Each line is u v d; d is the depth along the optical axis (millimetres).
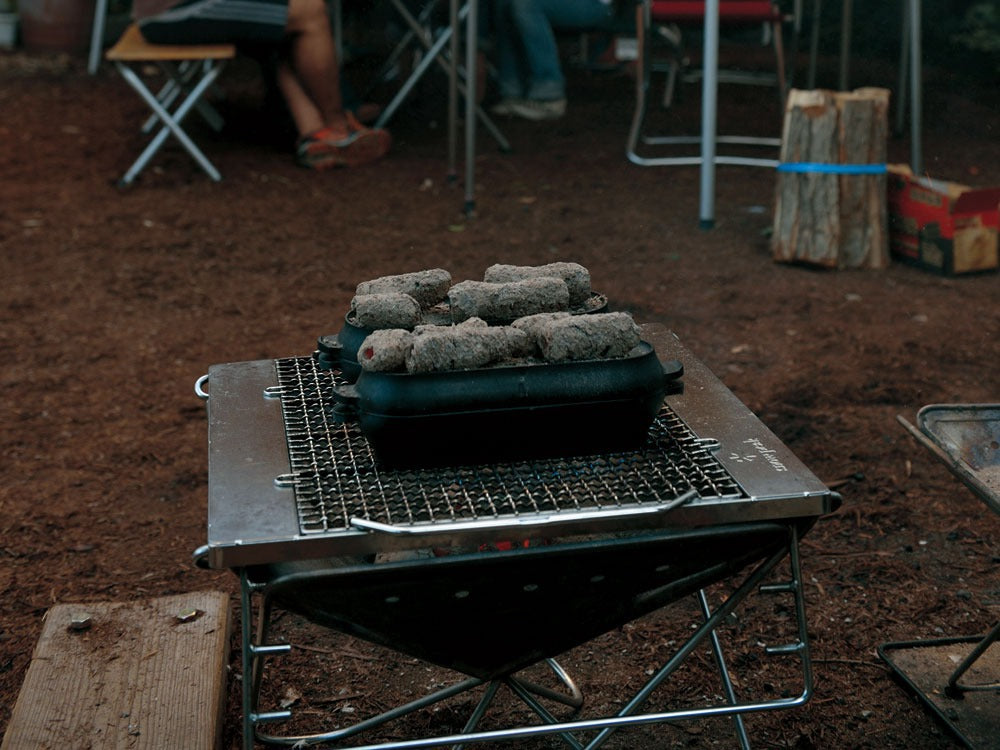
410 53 8211
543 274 1926
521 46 7719
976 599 2527
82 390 3758
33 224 5477
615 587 1624
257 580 1638
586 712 2195
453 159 6129
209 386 1976
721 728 2139
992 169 6137
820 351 3959
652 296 4492
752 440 1739
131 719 2010
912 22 5516
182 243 5223
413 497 1572
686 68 9062
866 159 4699
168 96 7098
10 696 2229
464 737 1643
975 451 1954
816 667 2311
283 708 2215
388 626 1604
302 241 5254
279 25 6051
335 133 6473
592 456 1675
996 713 2121
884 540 2787
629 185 6129
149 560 2738
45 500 3027
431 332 1605
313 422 1807
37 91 8250
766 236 5250
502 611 1609
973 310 4332
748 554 1657
